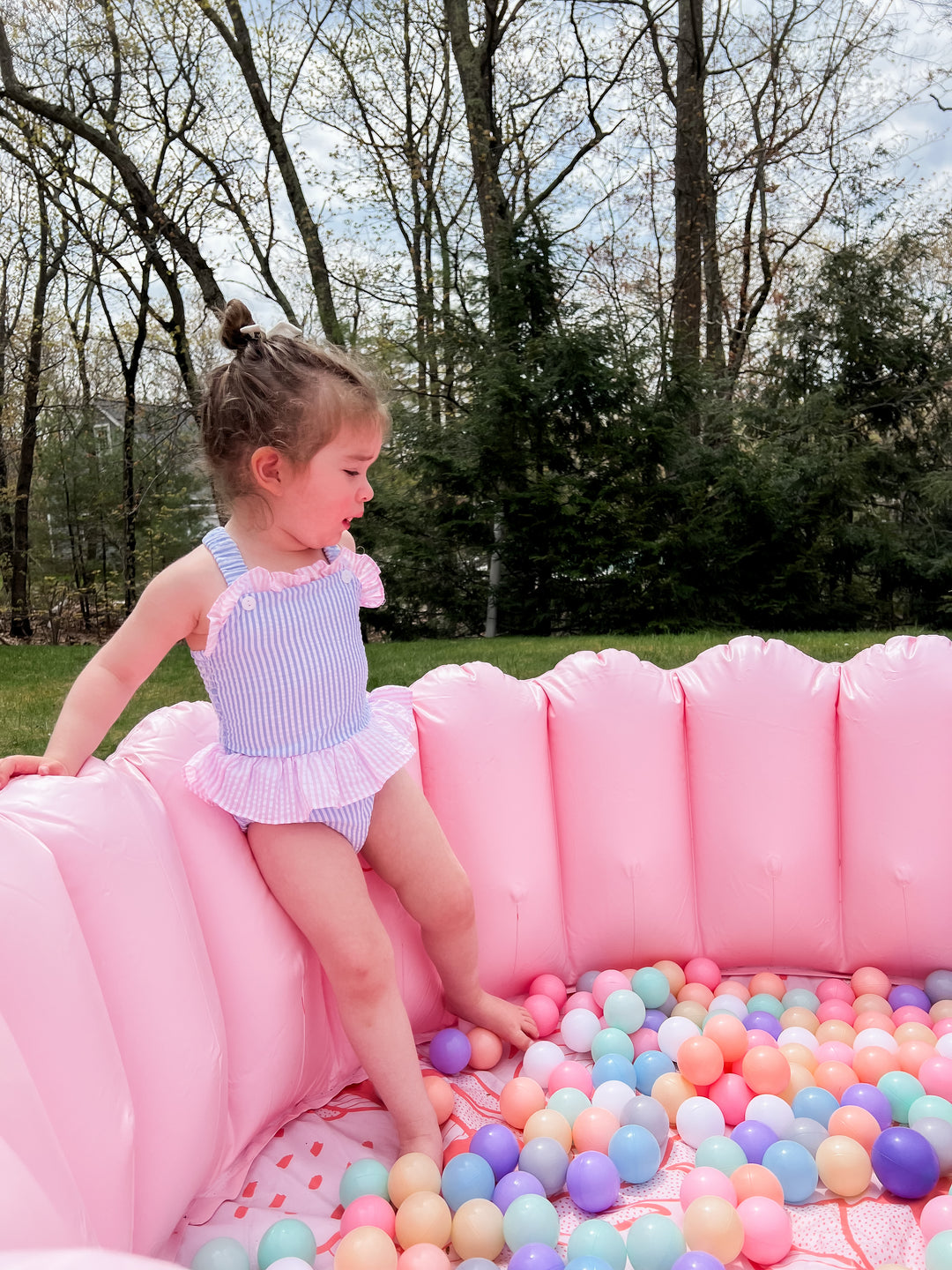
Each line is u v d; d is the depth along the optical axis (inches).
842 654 260.7
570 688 93.7
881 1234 63.5
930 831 89.7
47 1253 23.3
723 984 93.2
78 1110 49.9
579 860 93.4
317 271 468.1
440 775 87.5
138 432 517.0
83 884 57.1
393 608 434.6
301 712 69.4
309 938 70.0
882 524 433.7
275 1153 72.1
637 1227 59.9
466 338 424.2
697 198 517.3
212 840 68.7
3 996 48.0
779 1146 67.5
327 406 66.3
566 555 401.7
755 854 92.5
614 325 408.5
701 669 95.7
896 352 462.0
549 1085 79.4
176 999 60.5
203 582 67.7
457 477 408.2
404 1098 70.1
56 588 561.9
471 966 81.6
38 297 509.4
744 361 577.6
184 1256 62.1
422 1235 61.5
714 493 406.6
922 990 93.7
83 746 65.1
